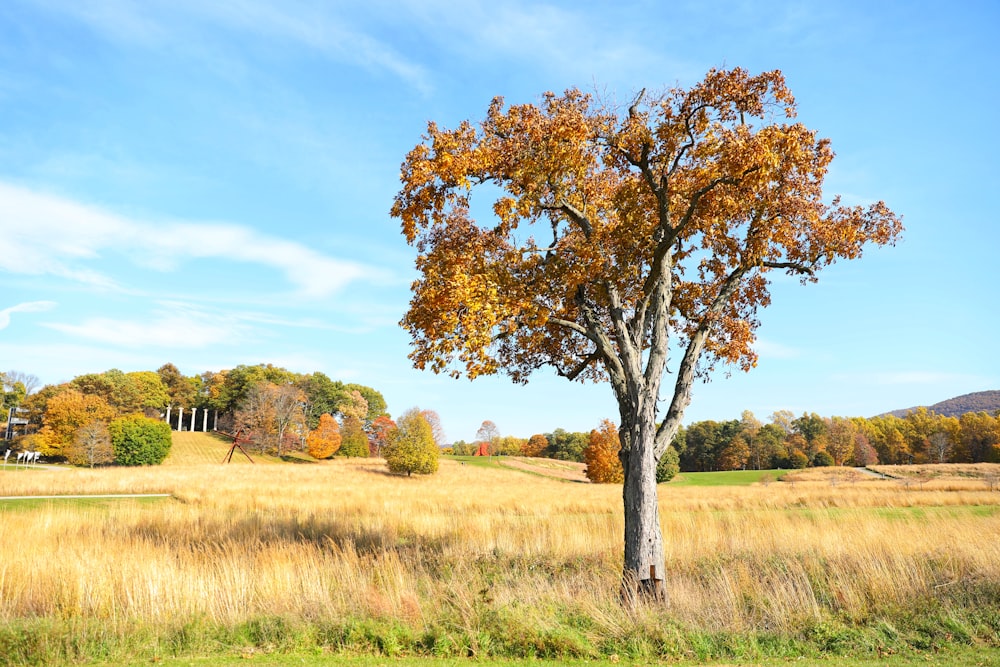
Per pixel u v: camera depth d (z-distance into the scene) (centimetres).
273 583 941
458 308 980
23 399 9031
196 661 636
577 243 1153
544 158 1031
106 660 646
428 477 7175
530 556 1379
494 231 1163
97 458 7412
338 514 2359
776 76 1011
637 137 1080
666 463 7369
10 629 686
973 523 1752
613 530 1848
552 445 13075
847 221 1158
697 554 1357
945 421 10688
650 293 1148
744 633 766
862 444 10725
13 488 3606
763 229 1148
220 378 12488
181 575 938
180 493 3328
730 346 1287
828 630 778
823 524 1830
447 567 1223
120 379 10431
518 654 696
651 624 760
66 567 949
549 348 1351
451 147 1017
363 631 734
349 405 12000
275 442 10038
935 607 871
